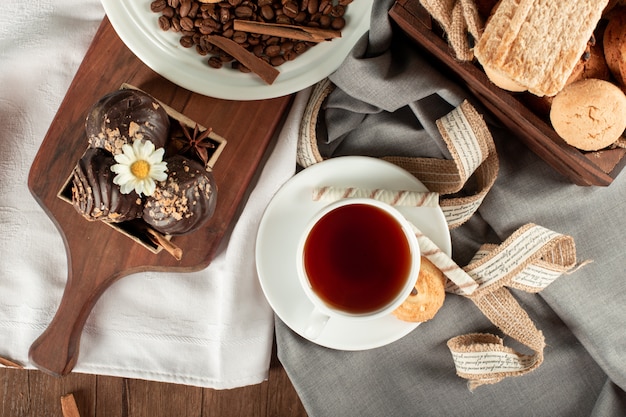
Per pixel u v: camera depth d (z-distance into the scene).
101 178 0.66
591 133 0.60
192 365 0.79
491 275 0.72
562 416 0.78
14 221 0.79
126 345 0.79
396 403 0.77
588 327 0.75
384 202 0.69
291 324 0.72
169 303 0.79
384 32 0.67
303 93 0.75
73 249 0.74
